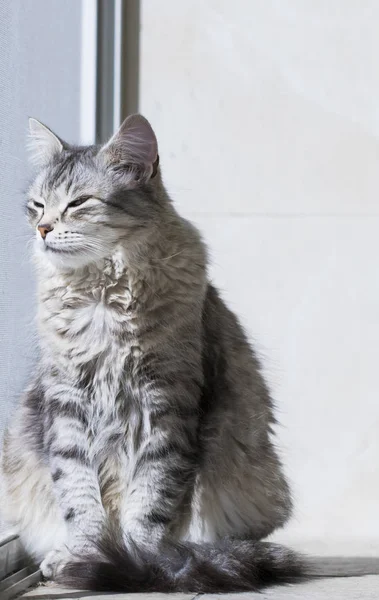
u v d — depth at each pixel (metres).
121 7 4.66
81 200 3.31
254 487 3.55
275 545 3.32
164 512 3.24
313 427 4.56
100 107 4.58
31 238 3.45
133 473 3.31
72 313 3.32
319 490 4.53
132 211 3.34
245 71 4.66
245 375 3.63
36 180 3.44
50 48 3.93
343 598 2.92
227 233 4.65
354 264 4.59
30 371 3.56
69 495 3.29
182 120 4.68
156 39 4.70
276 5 4.64
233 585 3.03
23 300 3.54
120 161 3.42
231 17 4.66
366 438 4.54
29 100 3.64
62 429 3.29
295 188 4.63
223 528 3.47
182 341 3.29
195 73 4.68
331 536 4.45
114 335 3.28
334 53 4.62
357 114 4.60
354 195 4.60
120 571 3.04
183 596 2.95
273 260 4.63
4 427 3.47
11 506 3.51
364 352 4.57
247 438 3.54
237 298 4.64
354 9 4.61
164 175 4.68
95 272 3.31
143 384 3.26
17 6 3.46
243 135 4.66
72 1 4.27
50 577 3.24
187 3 4.68
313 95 4.62
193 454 3.28
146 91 4.70
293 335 4.60
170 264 3.35
